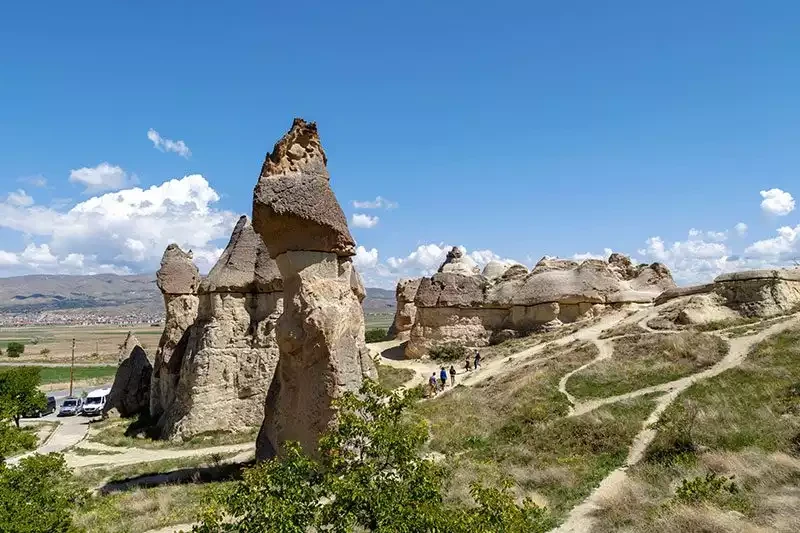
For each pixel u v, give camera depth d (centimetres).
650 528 1141
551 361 2827
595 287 3931
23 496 1072
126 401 3591
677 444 1614
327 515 813
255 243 2800
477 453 1838
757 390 1928
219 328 2681
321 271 1688
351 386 1614
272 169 1678
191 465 2075
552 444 1806
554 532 1226
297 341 1655
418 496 827
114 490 1783
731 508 1169
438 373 3519
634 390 2192
